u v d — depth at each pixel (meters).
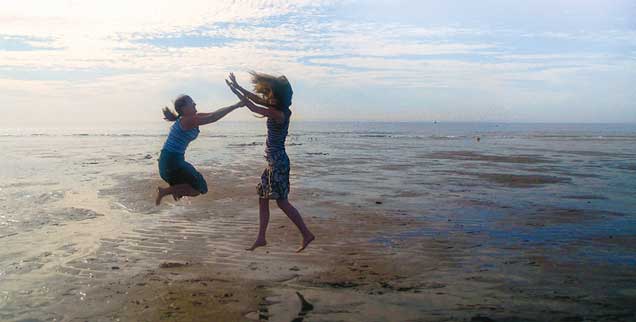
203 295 5.99
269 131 6.06
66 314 5.45
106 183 14.68
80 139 41.53
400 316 5.38
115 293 6.05
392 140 46.59
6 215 10.18
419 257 7.53
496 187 14.70
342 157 25.14
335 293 6.06
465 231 9.11
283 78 5.95
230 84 5.84
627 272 6.77
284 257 7.55
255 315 5.41
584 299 5.82
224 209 11.10
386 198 12.62
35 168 18.67
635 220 10.04
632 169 19.95
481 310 5.53
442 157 25.62
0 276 6.60
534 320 5.26
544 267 7.01
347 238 8.60
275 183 6.00
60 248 7.91
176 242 8.36
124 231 9.05
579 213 10.76
